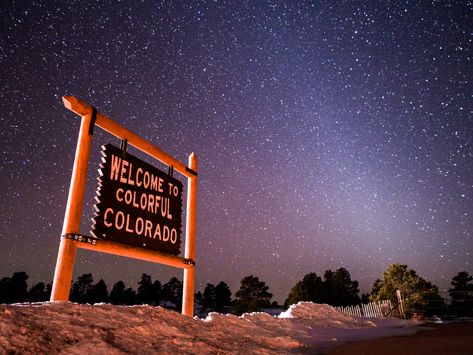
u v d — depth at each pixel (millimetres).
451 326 7844
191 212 6027
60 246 3527
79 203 3711
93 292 45531
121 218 4258
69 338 2635
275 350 4387
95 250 3852
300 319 8117
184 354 3172
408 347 4547
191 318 4723
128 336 3121
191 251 5789
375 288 27750
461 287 26156
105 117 4258
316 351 4461
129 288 49469
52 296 3383
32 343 2355
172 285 51031
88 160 3918
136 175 4656
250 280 32188
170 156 5566
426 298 15383
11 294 38375
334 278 30641
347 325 8430
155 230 4875
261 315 6832
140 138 4867
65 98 3814
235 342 4301
